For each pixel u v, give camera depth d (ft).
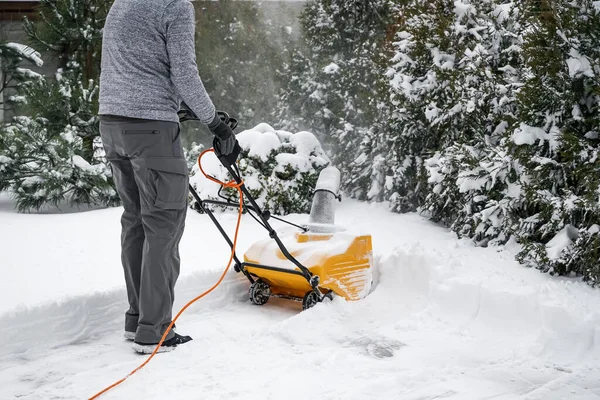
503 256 14.37
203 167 21.24
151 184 10.03
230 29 38.65
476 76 17.79
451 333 11.41
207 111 10.15
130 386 8.94
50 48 28.68
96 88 25.38
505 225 15.16
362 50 27.76
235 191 20.79
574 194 13.58
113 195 23.02
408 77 20.26
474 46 18.71
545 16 14.20
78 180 22.47
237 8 39.09
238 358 10.07
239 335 11.12
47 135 23.35
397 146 21.15
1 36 36.63
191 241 16.76
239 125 36.99
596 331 10.36
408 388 8.90
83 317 11.37
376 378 9.27
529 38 14.52
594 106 14.08
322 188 13.91
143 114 9.91
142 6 10.02
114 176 10.82
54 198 22.30
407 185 21.08
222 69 37.68
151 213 10.09
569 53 13.88
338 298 12.53
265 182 20.85
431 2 20.44
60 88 24.81
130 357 10.23
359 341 11.02
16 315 10.48
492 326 11.52
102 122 10.35
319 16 30.30
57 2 28.09
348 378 9.27
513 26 18.43
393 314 12.53
